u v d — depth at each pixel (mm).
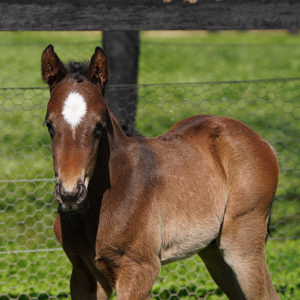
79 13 5676
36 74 17953
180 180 4965
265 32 37219
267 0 5969
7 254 7824
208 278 7391
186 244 5070
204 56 24609
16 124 12141
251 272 5367
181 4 5824
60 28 5680
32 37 27609
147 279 4660
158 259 4777
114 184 4555
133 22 5773
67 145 3977
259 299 5410
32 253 7898
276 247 8234
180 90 15367
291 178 10312
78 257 4805
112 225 4520
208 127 5477
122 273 4656
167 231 4887
